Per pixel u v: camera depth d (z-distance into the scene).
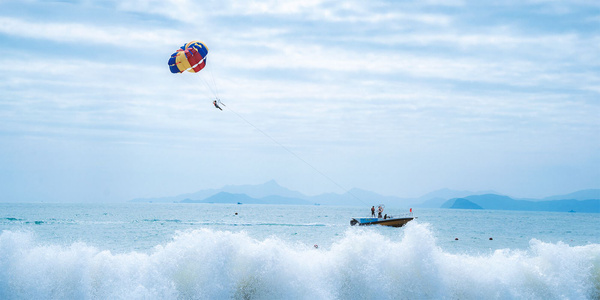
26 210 113.25
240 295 12.46
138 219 71.75
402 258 13.41
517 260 13.89
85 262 12.23
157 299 11.88
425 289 13.04
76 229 47.38
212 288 12.28
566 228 77.50
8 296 11.49
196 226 56.12
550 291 13.23
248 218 85.12
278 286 12.59
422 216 142.88
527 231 64.94
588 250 14.25
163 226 54.38
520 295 13.07
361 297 12.81
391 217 49.19
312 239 38.81
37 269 11.94
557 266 13.79
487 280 13.24
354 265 13.17
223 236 13.27
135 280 12.22
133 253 13.55
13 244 12.24
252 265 12.73
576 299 13.18
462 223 89.75
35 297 11.56
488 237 49.09
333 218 88.62
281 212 137.88
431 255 13.45
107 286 12.05
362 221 47.91
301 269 13.01
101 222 60.91
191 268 12.56
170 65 32.22
